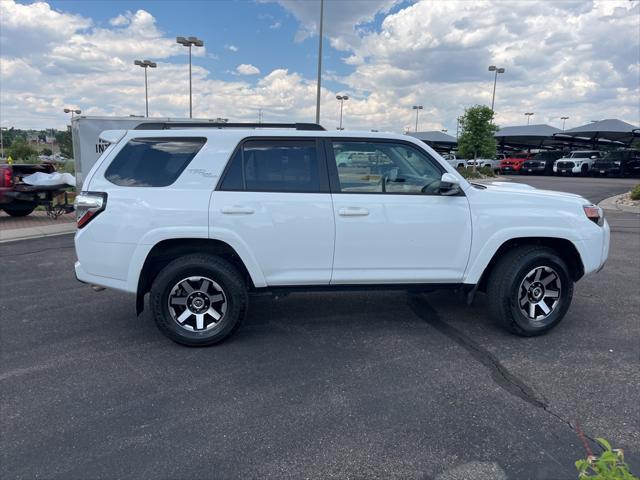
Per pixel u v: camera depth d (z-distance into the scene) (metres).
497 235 4.37
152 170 4.17
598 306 5.36
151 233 4.05
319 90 21.59
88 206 4.12
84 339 4.52
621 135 40.62
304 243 4.22
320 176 4.26
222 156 4.18
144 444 2.88
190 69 27.28
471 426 3.05
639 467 2.64
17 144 54.19
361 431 3.00
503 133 47.03
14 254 8.33
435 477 2.59
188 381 3.67
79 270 4.20
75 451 2.81
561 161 34.03
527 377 3.71
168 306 4.19
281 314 5.16
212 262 4.16
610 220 12.31
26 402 3.37
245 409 3.26
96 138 12.59
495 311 4.50
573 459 2.72
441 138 41.59
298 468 2.66
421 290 4.53
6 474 2.61
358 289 4.45
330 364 3.95
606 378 3.69
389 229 4.27
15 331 4.72
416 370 3.83
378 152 4.34
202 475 2.61
